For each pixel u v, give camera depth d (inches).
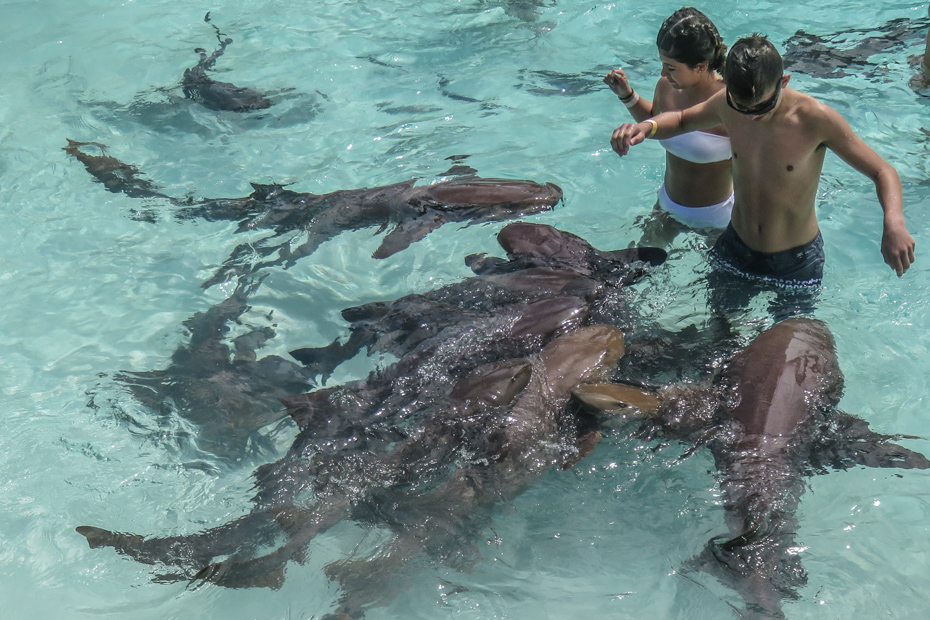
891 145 239.1
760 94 153.3
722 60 187.2
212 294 208.8
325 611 126.3
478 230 222.2
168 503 148.6
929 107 257.0
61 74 315.3
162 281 213.6
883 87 269.4
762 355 154.9
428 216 227.9
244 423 165.6
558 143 259.4
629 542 134.3
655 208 220.7
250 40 337.7
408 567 132.7
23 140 273.7
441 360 172.6
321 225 230.1
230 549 138.6
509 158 253.1
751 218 178.7
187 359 186.5
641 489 142.1
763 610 120.3
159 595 131.6
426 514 140.7
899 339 170.7
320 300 203.8
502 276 198.5
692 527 135.2
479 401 154.6
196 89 301.9
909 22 312.0
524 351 170.9
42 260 221.8
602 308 183.8
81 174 257.1
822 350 155.8
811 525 131.3
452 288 197.2
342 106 290.5
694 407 150.8
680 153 197.3
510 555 133.7
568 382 157.2
